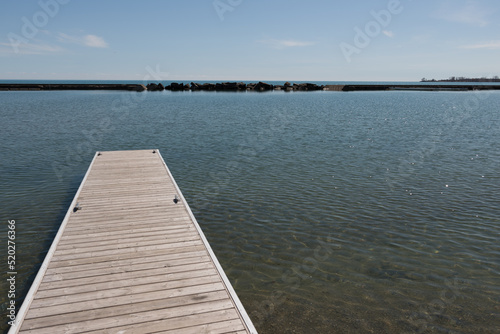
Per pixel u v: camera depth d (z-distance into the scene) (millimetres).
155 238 8984
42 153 22547
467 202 13875
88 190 12891
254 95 93688
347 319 7375
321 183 16453
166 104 61188
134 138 28250
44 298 6336
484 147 24531
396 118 42281
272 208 13430
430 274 9000
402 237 11031
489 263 9469
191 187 15859
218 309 6180
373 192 15172
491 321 7270
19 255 9719
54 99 69375
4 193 14758
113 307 6133
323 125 36062
